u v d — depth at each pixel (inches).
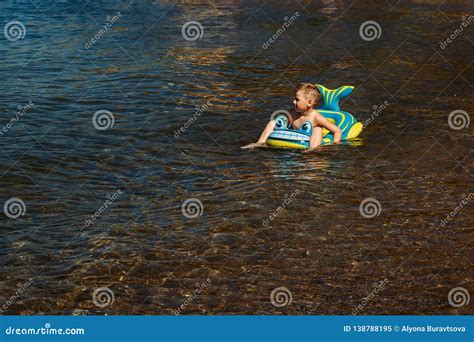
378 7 1411.2
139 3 1440.7
